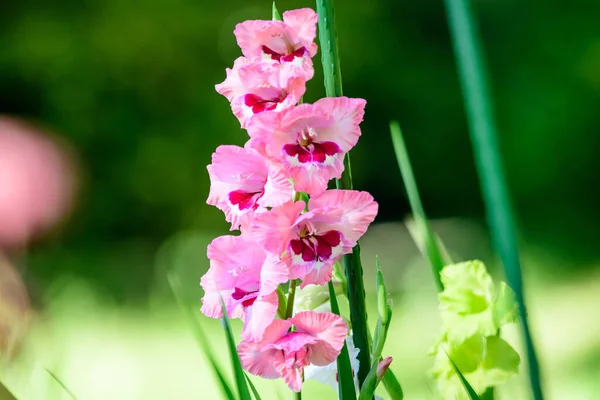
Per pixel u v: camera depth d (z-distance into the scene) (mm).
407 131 16484
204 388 6957
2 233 7512
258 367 1841
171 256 13359
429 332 6660
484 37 16125
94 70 16328
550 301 10047
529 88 15953
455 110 16406
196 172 16250
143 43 16391
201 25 16578
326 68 1899
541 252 13641
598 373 5969
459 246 13523
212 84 16547
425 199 16438
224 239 1922
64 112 16203
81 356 7312
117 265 13242
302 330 1812
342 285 2074
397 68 16531
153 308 10305
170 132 16375
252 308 1858
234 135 16359
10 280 4301
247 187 1925
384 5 16641
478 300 2312
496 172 973
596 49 15914
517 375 2363
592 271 11641
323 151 1822
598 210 15453
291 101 1870
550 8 16125
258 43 1929
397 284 10953
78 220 15461
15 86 16203
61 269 12078
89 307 9320
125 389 6930
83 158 16031
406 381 6074
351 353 1975
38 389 2777
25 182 8148
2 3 16266
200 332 2061
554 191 15672
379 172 16531
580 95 15852
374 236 13562
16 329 2979
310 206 1828
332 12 1901
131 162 16172
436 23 16656
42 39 16266
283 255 1819
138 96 16391
